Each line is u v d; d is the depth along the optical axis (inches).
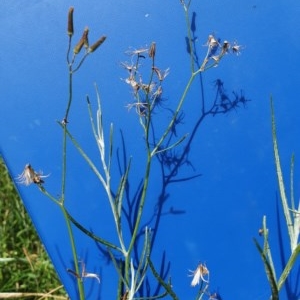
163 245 6.1
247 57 6.1
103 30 6.1
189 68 6.1
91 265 6.2
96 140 6.1
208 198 6.1
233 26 6.1
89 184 6.1
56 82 6.1
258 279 6.1
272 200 6.1
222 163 6.1
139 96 6.1
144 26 6.1
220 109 6.1
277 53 6.1
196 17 6.1
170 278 5.8
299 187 6.1
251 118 6.1
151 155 5.7
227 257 6.1
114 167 6.1
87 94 6.1
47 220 6.1
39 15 6.1
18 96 6.1
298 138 6.1
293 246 5.4
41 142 6.1
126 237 6.1
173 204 6.1
